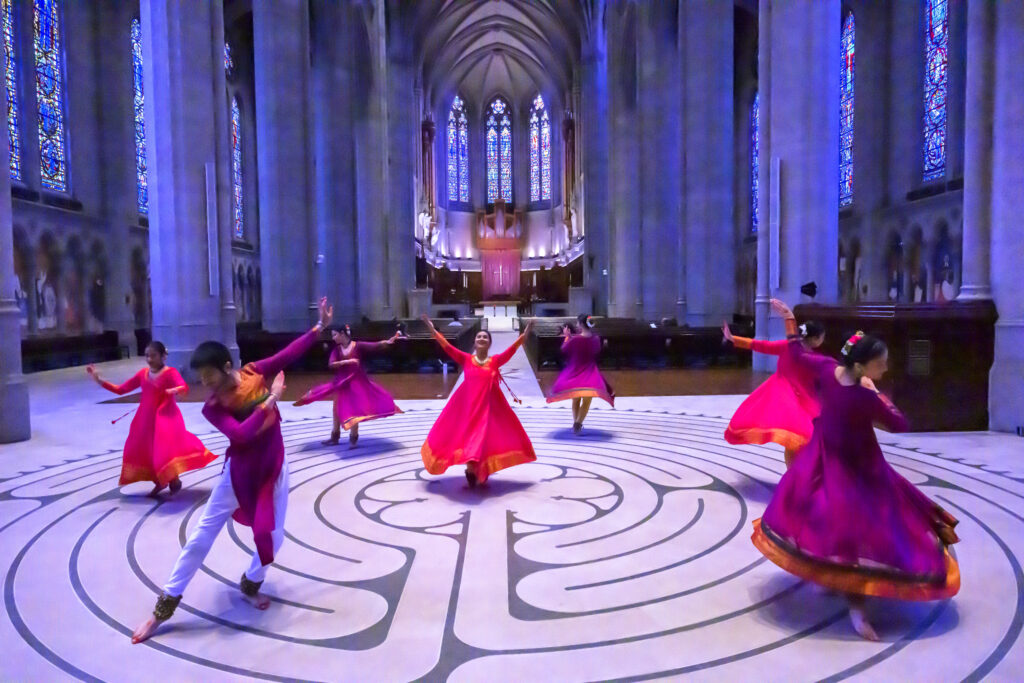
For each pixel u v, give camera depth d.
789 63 12.80
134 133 23.27
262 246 19.05
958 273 18.97
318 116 24.34
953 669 2.85
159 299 13.73
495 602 3.57
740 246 33.47
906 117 21.08
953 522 3.26
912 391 8.21
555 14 44.91
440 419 5.82
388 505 5.36
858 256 23.38
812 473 3.33
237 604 3.59
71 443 8.02
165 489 5.97
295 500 5.50
